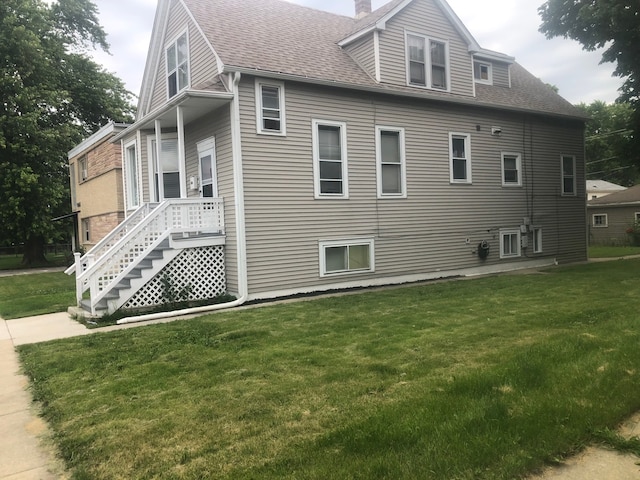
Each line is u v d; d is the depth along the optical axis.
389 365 4.80
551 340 5.37
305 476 2.73
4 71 20.64
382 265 11.75
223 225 10.04
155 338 6.58
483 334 5.93
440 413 3.47
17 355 6.20
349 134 11.15
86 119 28.14
